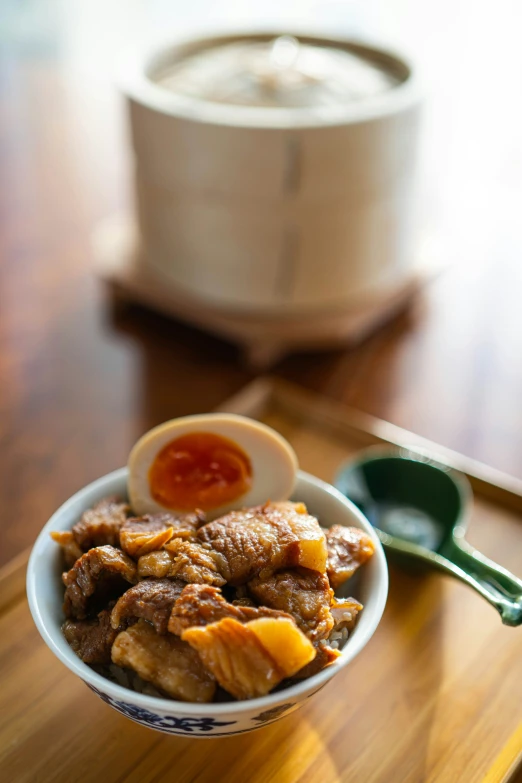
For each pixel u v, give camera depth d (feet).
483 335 1.94
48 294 2.02
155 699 1.00
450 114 2.84
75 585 1.09
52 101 2.88
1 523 1.47
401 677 1.20
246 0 3.17
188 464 1.23
